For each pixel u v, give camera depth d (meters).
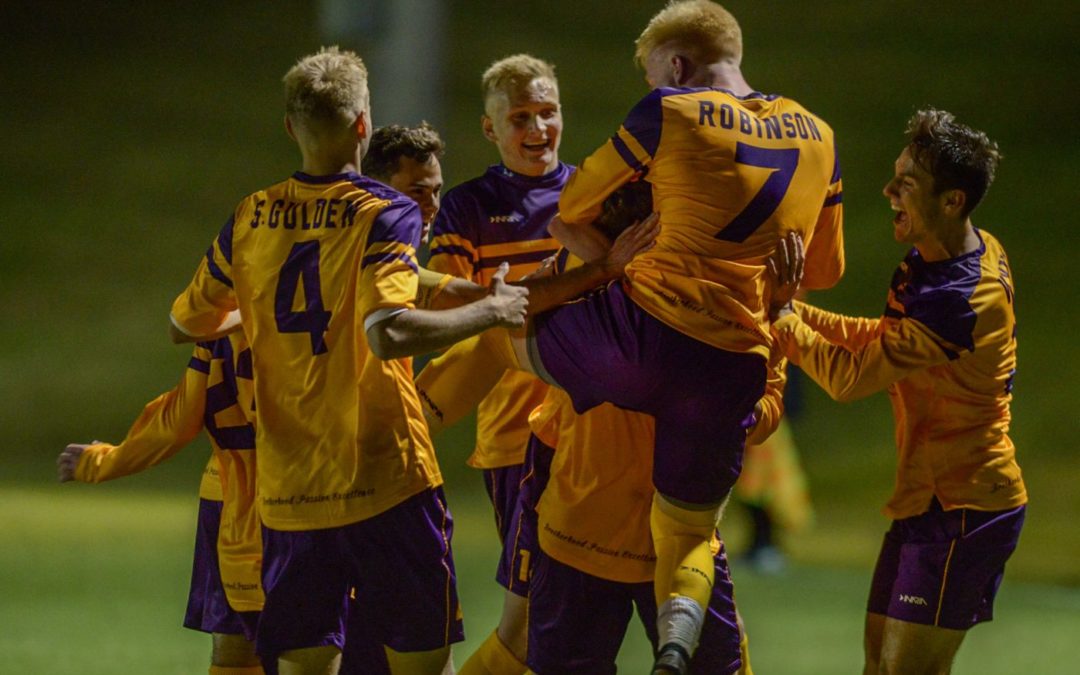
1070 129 55.34
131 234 54.22
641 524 12.63
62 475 13.98
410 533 12.30
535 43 64.81
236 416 13.39
